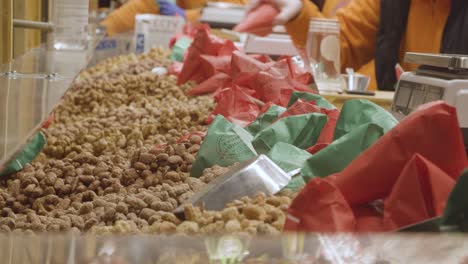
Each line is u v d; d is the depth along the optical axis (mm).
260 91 2807
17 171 1991
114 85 3467
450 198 1099
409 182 1240
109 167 1928
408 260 921
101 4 6176
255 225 1233
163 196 1555
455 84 2256
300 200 1179
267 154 1799
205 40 3475
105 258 907
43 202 1778
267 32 4914
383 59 4262
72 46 3232
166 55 4715
